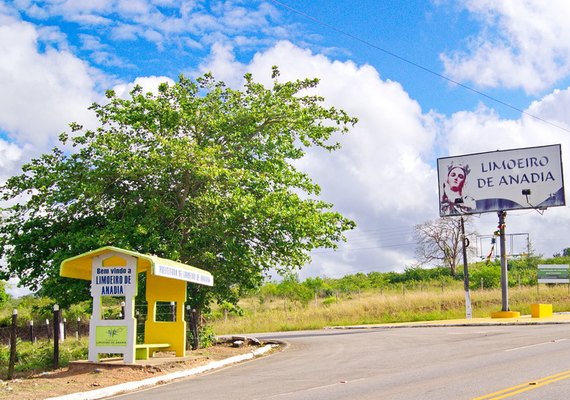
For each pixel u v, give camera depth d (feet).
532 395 35.04
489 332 83.71
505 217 123.34
